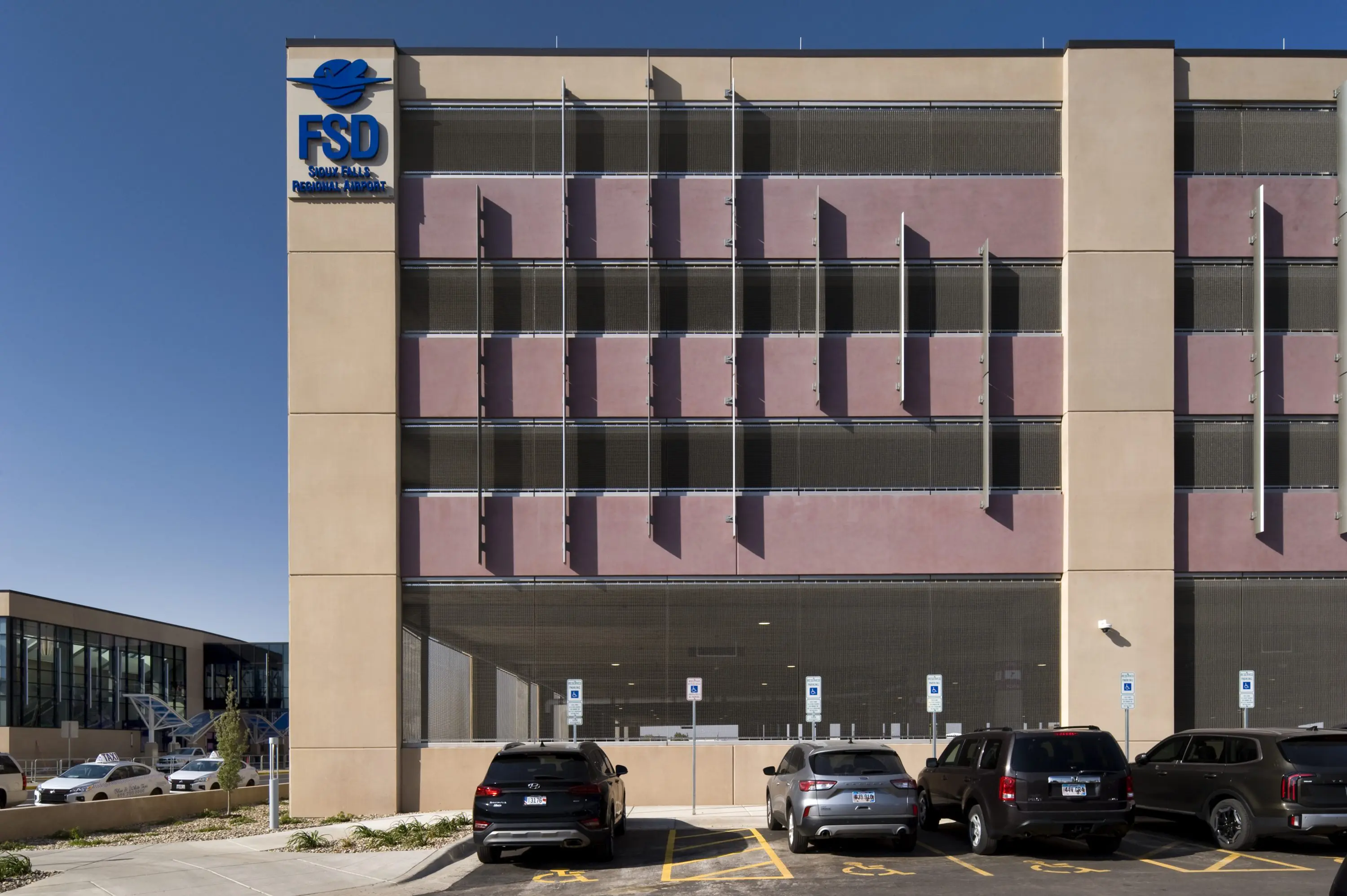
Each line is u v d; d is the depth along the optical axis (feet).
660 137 76.07
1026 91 76.33
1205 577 74.28
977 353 75.31
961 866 46.19
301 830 61.82
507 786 47.75
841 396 75.05
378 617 71.61
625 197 75.61
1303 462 75.20
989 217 75.92
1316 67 76.59
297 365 72.79
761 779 72.49
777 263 75.92
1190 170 76.48
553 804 47.55
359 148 73.92
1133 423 73.67
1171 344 74.02
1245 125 76.69
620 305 75.31
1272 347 75.51
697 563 73.87
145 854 53.26
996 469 74.79
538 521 74.02
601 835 47.83
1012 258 75.66
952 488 74.69
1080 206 74.64
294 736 70.79
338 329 73.05
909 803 48.52
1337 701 73.41
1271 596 74.18
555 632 73.46
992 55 76.54
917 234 75.82
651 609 73.77
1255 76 76.43
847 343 75.31
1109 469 73.41
